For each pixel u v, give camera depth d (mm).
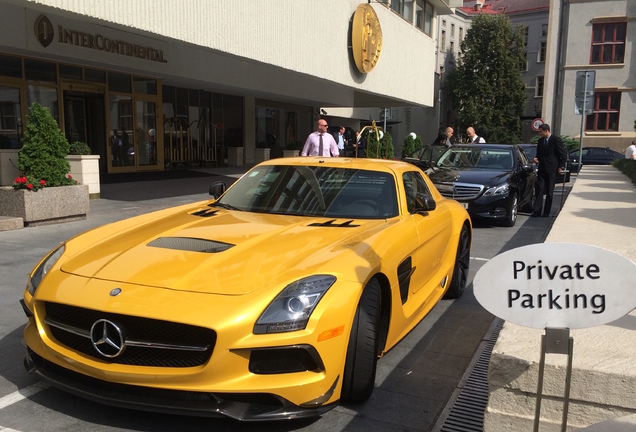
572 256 1983
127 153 16547
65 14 7957
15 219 7977
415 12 23344
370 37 17516
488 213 9797
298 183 4484
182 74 16016
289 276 2869
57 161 8688
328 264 3008
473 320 4852
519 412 2379
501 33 46156
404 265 3732
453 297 5484
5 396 3176
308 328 2672
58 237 7496
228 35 11039
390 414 3111
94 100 15328
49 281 3064
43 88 13453
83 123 15062
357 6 17328
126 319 2740
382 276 3277
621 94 31609
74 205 8781
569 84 32906
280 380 2650
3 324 4309
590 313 1986
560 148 11023
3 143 10539
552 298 2012
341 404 3205
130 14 8766
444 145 13617
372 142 20000
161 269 2988
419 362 3898
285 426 2936
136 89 16547
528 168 11453
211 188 4984
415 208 4484
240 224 3799
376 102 26375
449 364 3869
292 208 4227
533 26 50625
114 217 9203
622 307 1957
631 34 31203
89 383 2836
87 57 12930
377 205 4199
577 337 2648
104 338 2730
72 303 2811
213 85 18391
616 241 4746
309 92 22641
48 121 8633
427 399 3318
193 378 2617
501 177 10055
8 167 10250
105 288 2859
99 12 8234
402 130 42188
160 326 2715
